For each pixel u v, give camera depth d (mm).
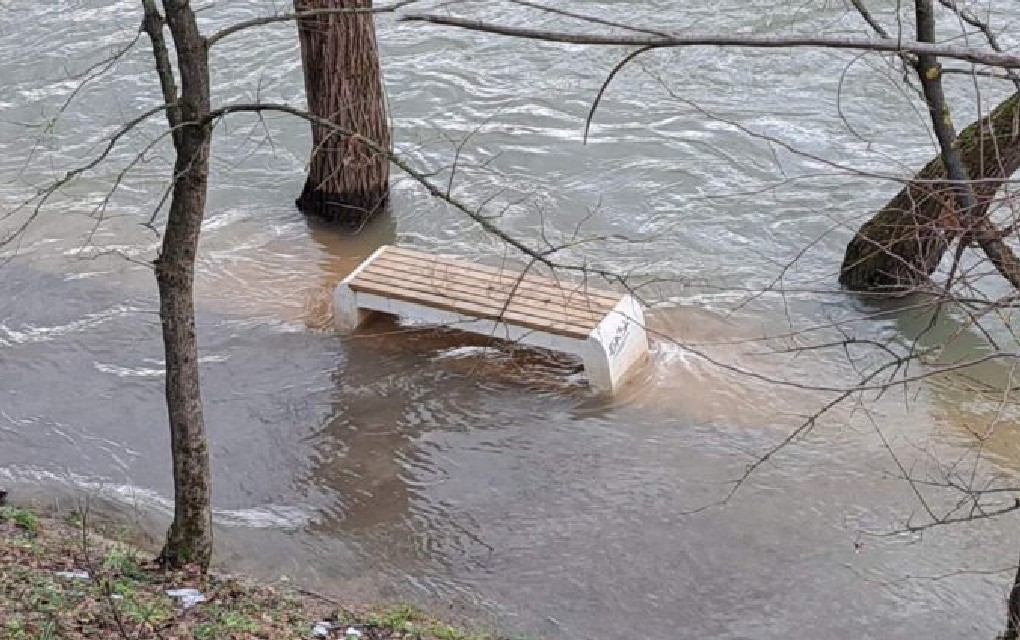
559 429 11484
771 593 9430
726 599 9391
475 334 12859
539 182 16531
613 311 12023
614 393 11906
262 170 17109
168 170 17328
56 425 11672
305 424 11672
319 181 15508
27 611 7742
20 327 13383
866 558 9758
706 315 13430
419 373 12367
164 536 9992
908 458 10945
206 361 12664
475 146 17391
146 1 7598
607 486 10703
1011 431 11273
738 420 11555
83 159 17766
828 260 14602
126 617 7891
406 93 18781
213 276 14406
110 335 13203
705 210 15742
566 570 9727
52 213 16078
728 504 10406
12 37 21281
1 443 11383
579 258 14758
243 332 13172
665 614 9258
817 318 13320
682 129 17562
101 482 10836
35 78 20094
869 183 15992
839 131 17266
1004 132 11336
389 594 9477
